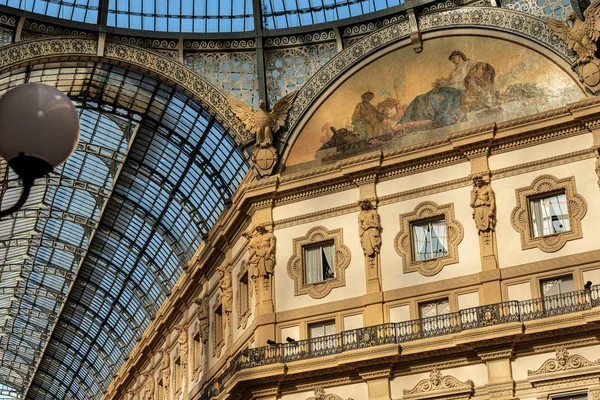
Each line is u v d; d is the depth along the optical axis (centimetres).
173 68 3762
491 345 3034
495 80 3450
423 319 3216
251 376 3309
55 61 3669
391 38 3638
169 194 4644
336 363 3231
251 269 3594
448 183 3359
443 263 3284
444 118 3500
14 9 3572
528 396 2970
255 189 3616
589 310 2908
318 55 3762
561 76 3338
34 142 930
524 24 3425
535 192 3212
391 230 3406
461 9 3538
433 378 3116
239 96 3778
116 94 4169
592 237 3092
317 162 3650
